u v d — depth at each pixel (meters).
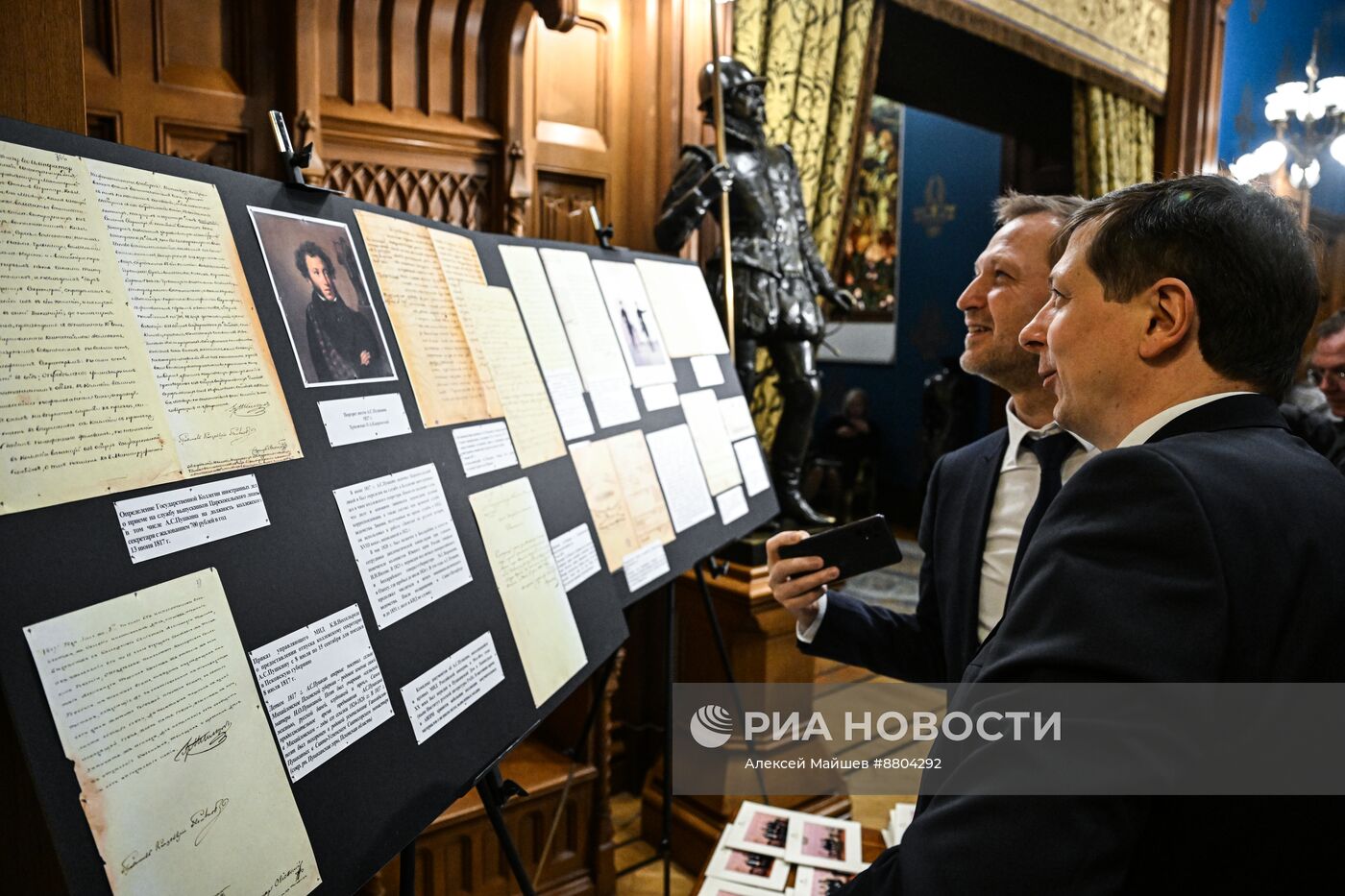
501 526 1.24
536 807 2.34
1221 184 0.85
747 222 2.91
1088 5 4.71
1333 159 4.94
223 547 0.79
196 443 0.79
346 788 0.84
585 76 2.94
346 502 0.95
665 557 1.77
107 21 1.87
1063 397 0.93
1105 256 0.87
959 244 8.02
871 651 1.54
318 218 1.05
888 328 8.55
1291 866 0.73
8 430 0.64
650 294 2.06
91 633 0.66
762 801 2.69
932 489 1.61
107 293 0.74
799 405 3.04
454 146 2.43
